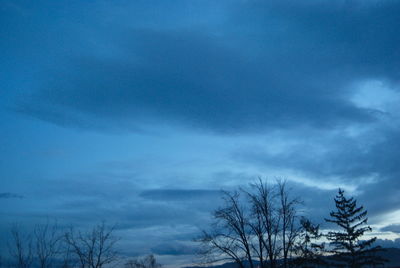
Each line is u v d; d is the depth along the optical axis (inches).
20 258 1251.2
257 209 1374.3
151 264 1614.2
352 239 2832.2
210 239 1355.8
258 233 1342.3
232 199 1401.3
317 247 1582.2
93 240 1363.2
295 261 1368.1
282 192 1423.5
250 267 1309.1
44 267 1257.4
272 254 1317.7
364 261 2711.6
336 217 2960.1
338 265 2699.3
